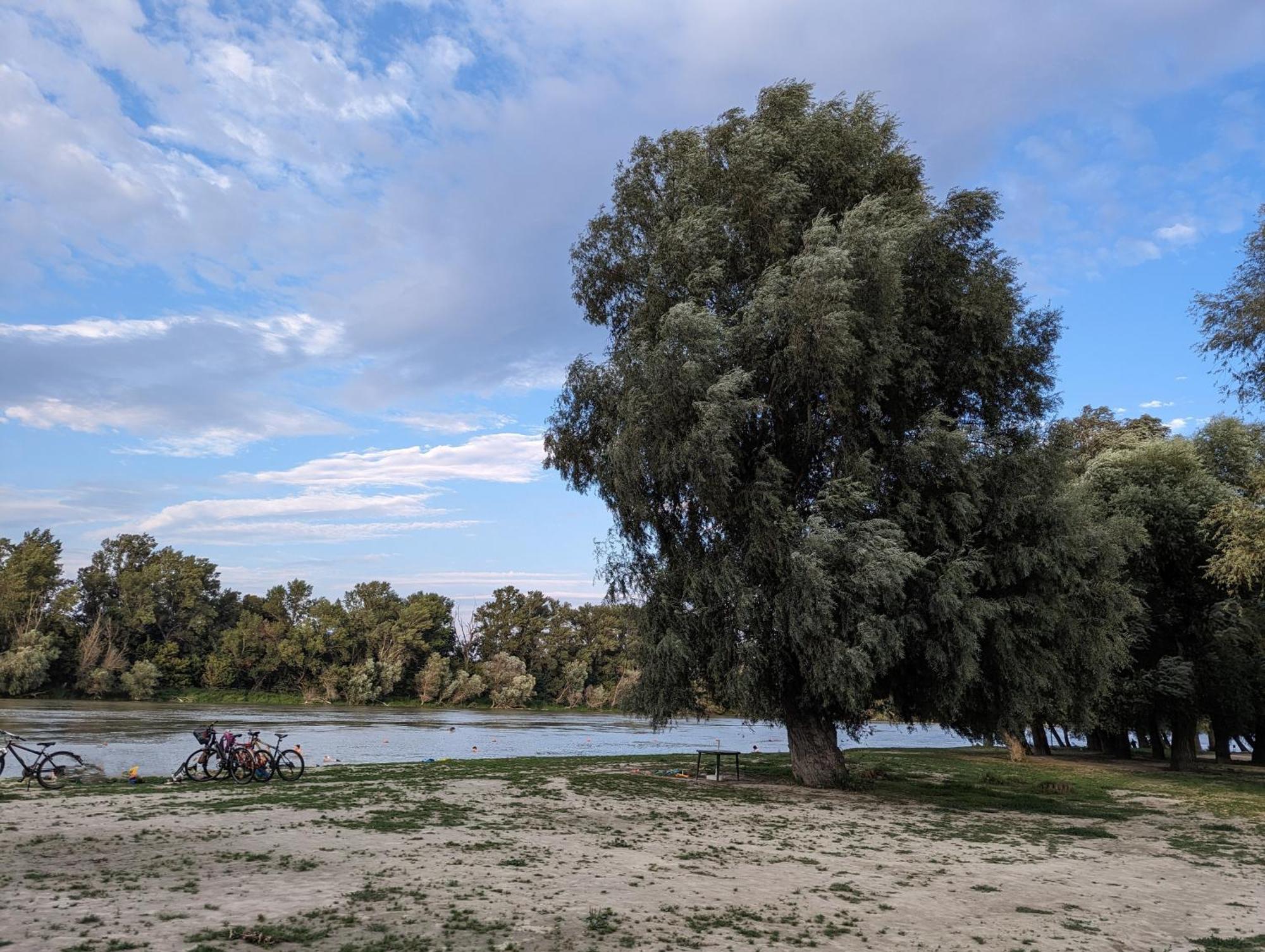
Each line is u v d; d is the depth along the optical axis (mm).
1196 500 35438
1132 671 37281
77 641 107188
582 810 15805
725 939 7637
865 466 20109
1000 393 23047
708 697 22062
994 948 7887
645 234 24422
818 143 22531
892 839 14414
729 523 21000
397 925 7398
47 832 10945
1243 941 8641
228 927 7039
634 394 20469
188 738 43719
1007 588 21016
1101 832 16672
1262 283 21438
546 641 142625
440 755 40375
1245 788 28125
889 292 19906
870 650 18875
